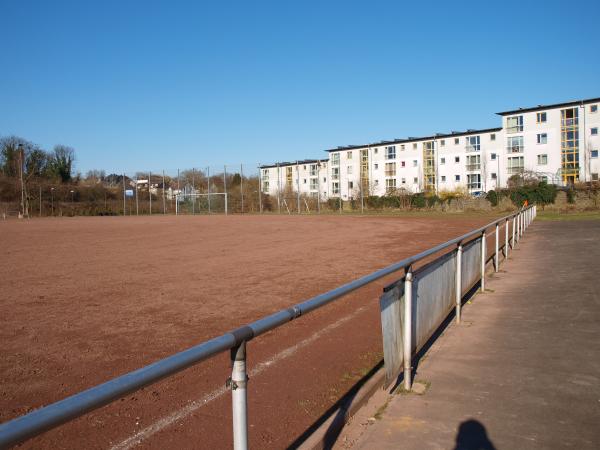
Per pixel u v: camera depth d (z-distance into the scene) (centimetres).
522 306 760
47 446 355
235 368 219
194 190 5969
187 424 388
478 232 771
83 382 488
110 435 371
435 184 6944
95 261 1437
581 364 499
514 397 421
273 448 341
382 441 351
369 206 5691
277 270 1217
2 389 471
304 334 646
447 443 346
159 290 971
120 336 650
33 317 757
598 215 3419
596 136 5562
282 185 6512
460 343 580
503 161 6272
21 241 2169
